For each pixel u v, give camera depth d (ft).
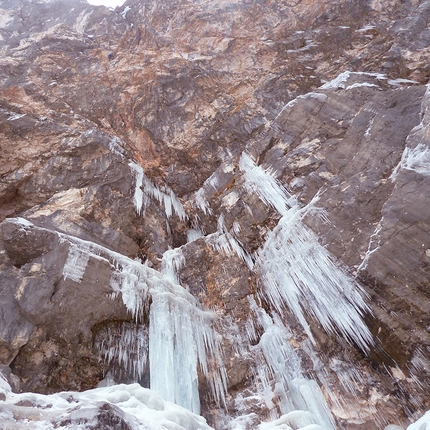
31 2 53.26
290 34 39.91
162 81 36.91
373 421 18.89
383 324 19.76
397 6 39.09
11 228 22.50
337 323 21.22
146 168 35.88
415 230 19.97
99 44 42.75
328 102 29.22
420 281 19.29
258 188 28.58
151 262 29.78
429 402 18.49
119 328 22.88
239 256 27.68
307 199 25.88
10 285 21.18
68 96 37.76
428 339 18.78
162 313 23.41
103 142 32.37
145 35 42.24
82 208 28.58
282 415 20.48
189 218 34.35
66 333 20.99
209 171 34.99
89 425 11.42
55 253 22.17
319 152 27.48
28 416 12.37
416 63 32.86
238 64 38.60
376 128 25.31
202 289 27.50
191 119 36.24
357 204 22.90
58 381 20.76
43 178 31.22
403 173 21.47
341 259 21.86
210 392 22.43
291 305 23.54
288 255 24.53
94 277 22.33
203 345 24.00
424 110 23.08
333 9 40.37
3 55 40.16
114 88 38.14
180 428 14.74
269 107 35.12
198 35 41.29
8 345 19.63
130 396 16.88
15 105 35.35
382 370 20.13
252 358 23.31
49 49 39.78
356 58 36.09
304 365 21.70
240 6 42.29
